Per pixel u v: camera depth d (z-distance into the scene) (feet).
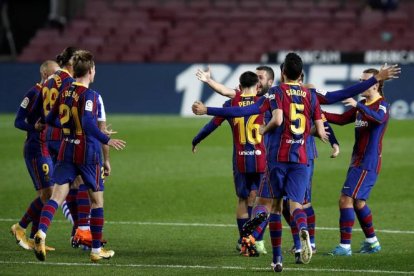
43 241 95.04
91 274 93.76
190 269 97.04
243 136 109.40
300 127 95.71
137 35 336.08
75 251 108.78
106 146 107.96
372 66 277.44
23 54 329.93
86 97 98.07
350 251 108.06
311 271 96.17
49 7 396.57
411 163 188.96
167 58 323.57
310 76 278.05
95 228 100.89
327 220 134.92
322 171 182.29
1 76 291.38
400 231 124.57
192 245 114.01
